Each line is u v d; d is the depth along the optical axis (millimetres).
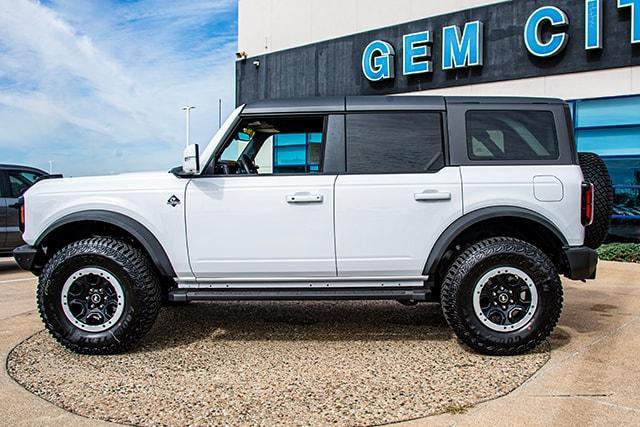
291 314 5797
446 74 12773
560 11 10945
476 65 12148
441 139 4562
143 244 4484
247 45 16703
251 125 4750
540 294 4316
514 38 11758
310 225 4449
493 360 4266
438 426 3152
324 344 4727
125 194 4551
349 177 4477
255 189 4477
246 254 4484
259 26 16375
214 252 4492
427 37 12852
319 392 3656
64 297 4457
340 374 3986
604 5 10617
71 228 4812
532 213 4402
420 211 4430
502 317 4363
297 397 3580
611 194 4758
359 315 5738
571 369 4055
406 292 4496
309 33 15250
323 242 4453
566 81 11164
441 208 4426
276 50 16000
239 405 3469
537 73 11477
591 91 10859
